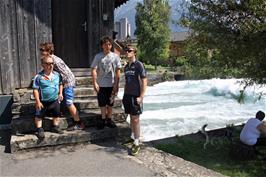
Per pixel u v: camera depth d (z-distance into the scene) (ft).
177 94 67.36
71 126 21.50
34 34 25.99
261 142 21.16
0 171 16.34
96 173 16.22
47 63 19.77
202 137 25.79
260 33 21.84
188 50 25.94
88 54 29.07
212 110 49.55
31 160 17.94
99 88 21.84
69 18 29.09
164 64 134.72
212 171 17.61
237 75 25.08
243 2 22.21
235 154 20.75
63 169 16.67
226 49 23.59
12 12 25.14
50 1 26.35
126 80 19.88
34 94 19.75
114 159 18.28
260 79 23.73
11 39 25.25
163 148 22.26
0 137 22.38
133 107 19.43
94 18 28.53
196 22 24.31
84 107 24.12
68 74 20.93
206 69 26.17
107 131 21.63
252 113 47.42
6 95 24.97
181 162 18.60
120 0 35.83
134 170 16.75
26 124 20.80
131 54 19.75
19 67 25.64
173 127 38.34
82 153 19.17
